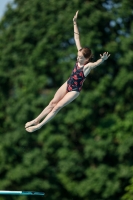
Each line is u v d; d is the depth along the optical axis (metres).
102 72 80.06
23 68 81.06
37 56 79.88
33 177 75.94
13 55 82.25
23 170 75.31
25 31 81.25
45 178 76.62
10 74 82.00
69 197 77.25
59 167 76.00
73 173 76.19
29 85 79.25
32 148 78.44
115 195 75.25
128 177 74.31
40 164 75.38
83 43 78.81
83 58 32.59
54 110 33.00
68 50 79.62
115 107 78.88
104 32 81.31
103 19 80.56
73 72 32.88
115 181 74.31
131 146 75.38
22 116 77.62
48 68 80.19
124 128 76.19
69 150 76.38
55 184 76.44
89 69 32.53
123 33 82.38
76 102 78.12
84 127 78.12
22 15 83.50
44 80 79.12
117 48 79.31
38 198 76.50
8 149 76.81
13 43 82.00
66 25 80.50
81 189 75.00
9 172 76.06
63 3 81.50
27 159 75.81
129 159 76.19
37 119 33.53
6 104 81.75
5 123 79.88
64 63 79.12
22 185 76.12
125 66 78.69
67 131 77.62
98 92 77.81
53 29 80.38
